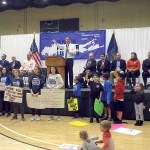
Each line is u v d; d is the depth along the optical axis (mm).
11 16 15695
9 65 11430
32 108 8570
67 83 9188
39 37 12656
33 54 12219
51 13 14766
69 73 9117
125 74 9641
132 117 8453
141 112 7789
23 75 10695
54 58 8859
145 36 11070
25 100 9555
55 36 12367
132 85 9547
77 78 8820
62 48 9641
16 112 8734
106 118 8375
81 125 7812
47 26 14820
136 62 9781
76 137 6520
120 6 13516
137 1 13195
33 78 8617
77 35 12016
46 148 5664
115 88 8109
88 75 9594
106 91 8188
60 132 7031
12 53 13422
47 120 8539
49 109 9328
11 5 14000
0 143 6086
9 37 13461
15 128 7535
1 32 15859
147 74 9773
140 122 7836
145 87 9562
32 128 7516
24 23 15383
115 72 8961
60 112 9180
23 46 13172
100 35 11672
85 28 14117
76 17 14281
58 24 14586
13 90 8594
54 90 8445
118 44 11438
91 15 14008
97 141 4594
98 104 8180
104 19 13805
